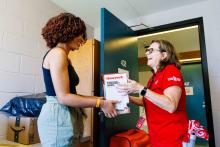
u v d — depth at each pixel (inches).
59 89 35.5
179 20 94.2
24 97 64.0
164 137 43.9
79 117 42.0
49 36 40.3
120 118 69.8
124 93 44.8
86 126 64.4
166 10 98.1
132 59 86.5
